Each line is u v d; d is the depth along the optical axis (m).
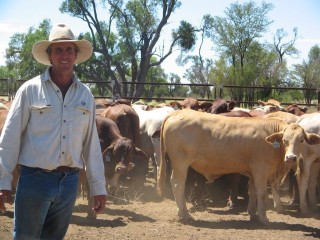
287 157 5.31
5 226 5.04
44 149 2.77
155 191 7.75
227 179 6.99
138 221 5.64
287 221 5.95
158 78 45.03
